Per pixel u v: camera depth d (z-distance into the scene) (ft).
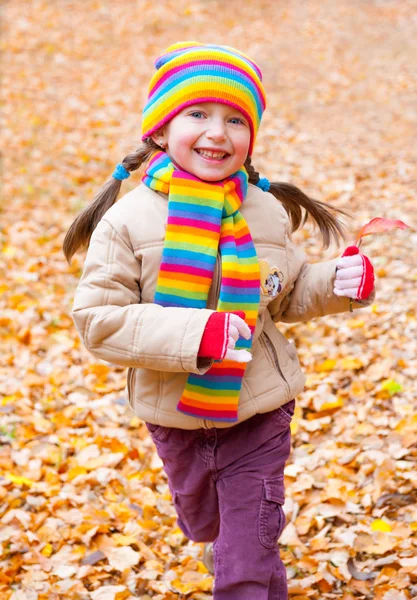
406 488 10.90
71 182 26.13
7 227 22.12
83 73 39.06
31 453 12.43
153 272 7.43
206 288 7.33
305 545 10.23
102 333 7.13
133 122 32.81
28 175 26.48
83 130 31.71
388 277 17.83
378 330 15.65
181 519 8.82
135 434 13.20
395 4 48.88
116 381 14.90
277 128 31.24
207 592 9.55
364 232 7.85
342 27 45.55
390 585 9.08
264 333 8.02
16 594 9.30
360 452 11.99
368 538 10.05
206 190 7.41
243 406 7.68
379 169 25.48
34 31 44.47
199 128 7.34
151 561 10.14
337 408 13.23
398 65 39.04
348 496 10.98
